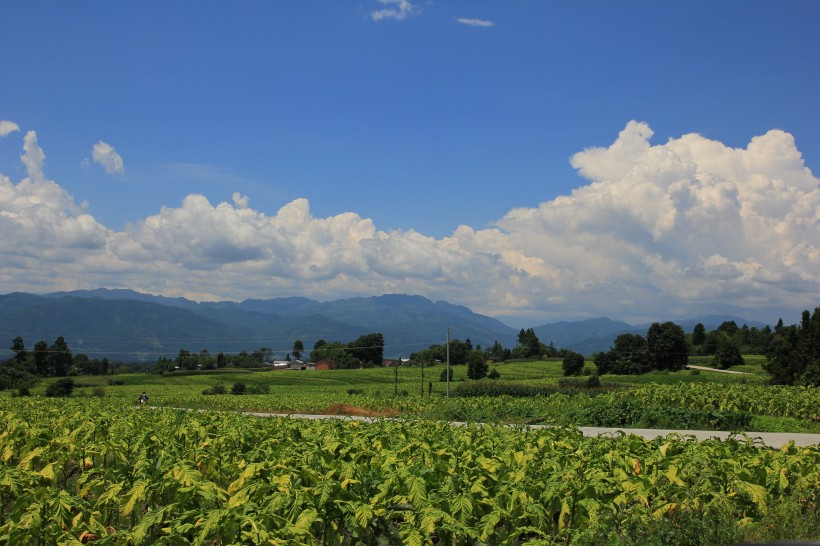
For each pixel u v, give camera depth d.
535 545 8.51
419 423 22.05
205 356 176.50
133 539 8.46
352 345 178.12
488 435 16.47
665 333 115.88
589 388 69.38
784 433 32.06
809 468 12.00
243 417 25.22
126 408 34.75
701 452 12.85
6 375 104.38
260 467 11.59
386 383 114.00
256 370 156.50
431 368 145.62
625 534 9.20
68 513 9.67
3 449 16.97
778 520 10.27
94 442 16.39
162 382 125.12
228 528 8.17
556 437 16.03
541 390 65.94
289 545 8.06
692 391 45.75
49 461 14.73
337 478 11.18
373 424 20.59
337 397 76.44
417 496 9.59
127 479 11.43
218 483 13.02
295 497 9.40
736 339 156.88
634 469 12.40
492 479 11.16
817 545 7.25
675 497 10.46
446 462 12.16
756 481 11.66
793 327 84.38
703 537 9.26
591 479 10.78
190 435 17.48
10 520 9.44
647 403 43.44
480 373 113.38
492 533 9.50
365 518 8.95
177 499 9.57
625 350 117.56
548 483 10.33
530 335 195.62
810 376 75.25
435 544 11.03
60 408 35.81
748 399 40.88
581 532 9.07
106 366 155.38
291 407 60.72
